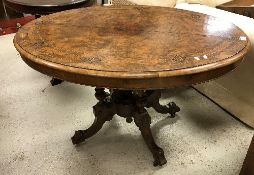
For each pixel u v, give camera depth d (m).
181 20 1.38
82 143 1.56
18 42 1.12
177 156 1.47
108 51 1.03
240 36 1.17
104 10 1.55
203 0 1.89
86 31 1.24
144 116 1.39
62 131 1.65
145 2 1.92
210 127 1.69
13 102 1.93
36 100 1.96
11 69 2.38
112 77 0.88
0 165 1.41
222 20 1.38
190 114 1.81
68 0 1.91
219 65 0.94
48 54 1.01
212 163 1.43
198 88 2.02
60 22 1.35
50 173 1.37
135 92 1.33
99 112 1.47
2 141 1.57
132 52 1.02
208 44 1.09
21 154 1.48
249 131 1.66
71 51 1.03
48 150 1.51
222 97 1.81
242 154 1.48
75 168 1.40
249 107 1.63
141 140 1.58
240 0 2.04
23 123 1.72
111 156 1.47
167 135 1.63
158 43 1.11
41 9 1.79
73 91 2.09
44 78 2.27
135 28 1.27
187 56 0.99
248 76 1.54
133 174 1.36
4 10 3.21
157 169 1.39
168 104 1.78
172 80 0.91
